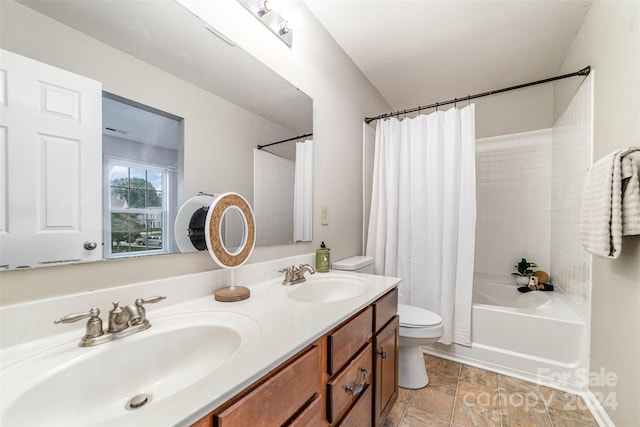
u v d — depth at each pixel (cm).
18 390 50
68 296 69
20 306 62
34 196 65
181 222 98
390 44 196
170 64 95
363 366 104
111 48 80
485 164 292
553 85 258
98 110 77
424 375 175
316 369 77
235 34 118
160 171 92
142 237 87
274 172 139
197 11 103
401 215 223
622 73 126
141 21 87
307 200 164
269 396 60
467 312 199
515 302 251
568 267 207
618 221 110
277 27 137
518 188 277
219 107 112
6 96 62
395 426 139
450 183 202
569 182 206
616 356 129
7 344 60
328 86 184
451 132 204
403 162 223
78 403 58
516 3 158
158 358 72
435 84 254
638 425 109
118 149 81
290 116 150
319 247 175
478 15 168
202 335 79
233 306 95
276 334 72
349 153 212
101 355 63
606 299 140
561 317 178
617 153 112
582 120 177
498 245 286
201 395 47
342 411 91
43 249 66
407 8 162
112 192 79
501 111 283
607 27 141
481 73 235
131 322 72
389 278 145
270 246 138
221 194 111
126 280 82
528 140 272
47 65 68
